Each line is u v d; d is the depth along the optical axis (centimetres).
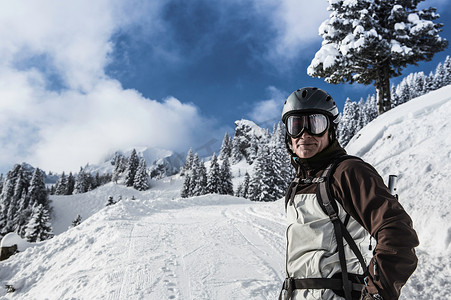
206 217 1222
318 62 1906
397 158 818
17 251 1073
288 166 4522
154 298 445
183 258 628
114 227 998
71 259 862
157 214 1348
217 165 5428
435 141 771
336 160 135
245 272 538
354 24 1723
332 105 145
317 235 132
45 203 7025
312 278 130
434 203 517
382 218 110
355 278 123
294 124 146
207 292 459
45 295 590
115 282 512
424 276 393
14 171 7062
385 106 1900
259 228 927
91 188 9969
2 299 809
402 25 1666
